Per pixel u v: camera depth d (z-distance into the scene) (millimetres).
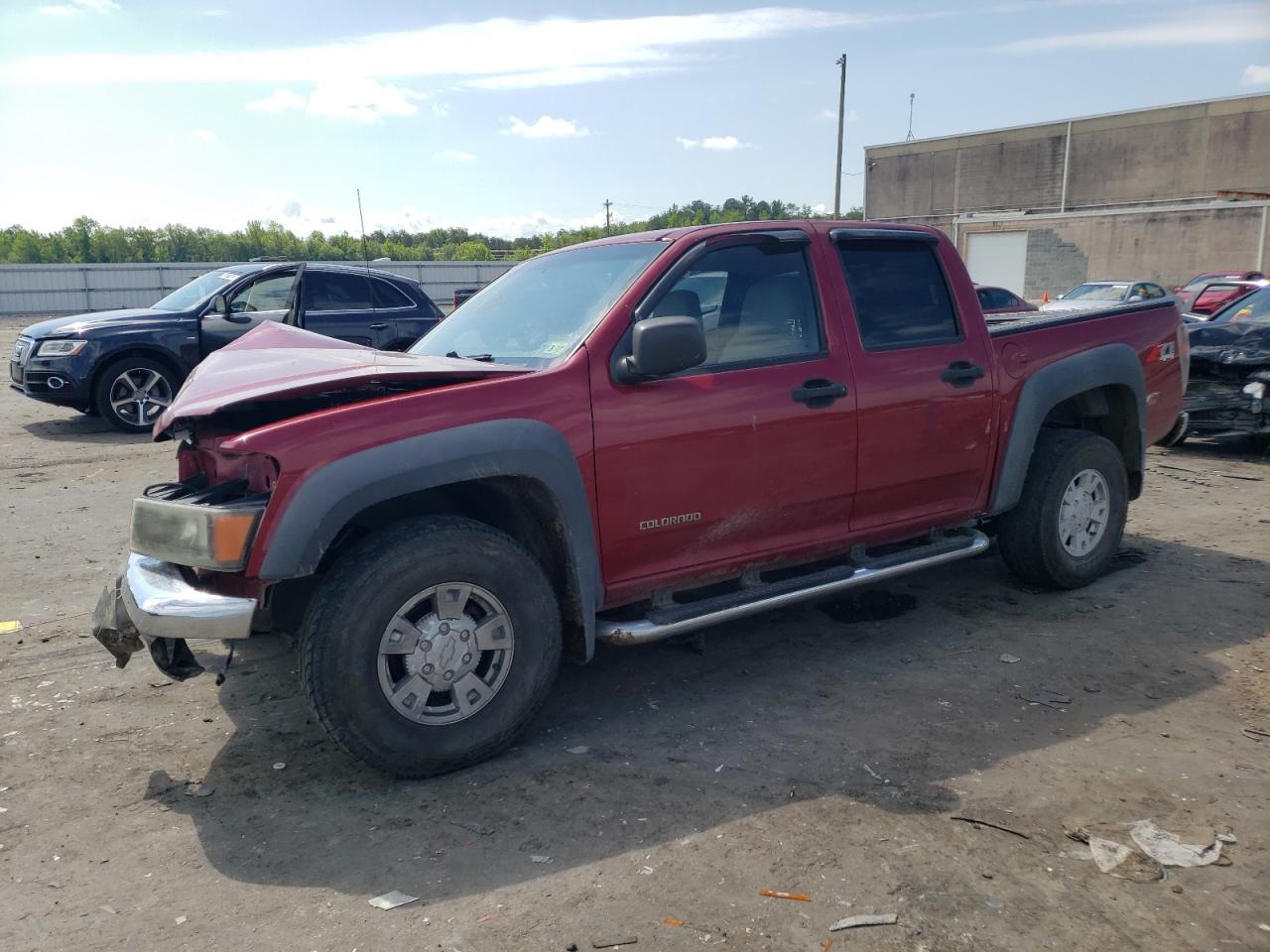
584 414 3498
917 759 3449
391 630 3195
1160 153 48719
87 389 10711
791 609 5086
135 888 2775
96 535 6613
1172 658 4316
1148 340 5387
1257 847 2873
